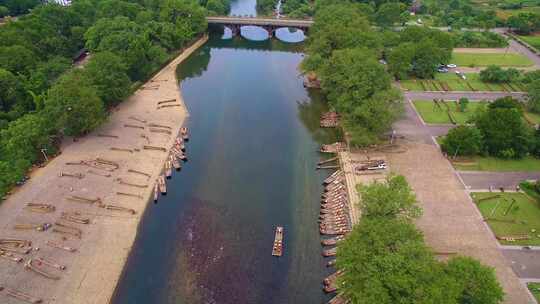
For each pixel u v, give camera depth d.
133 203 118.69
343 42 186.62
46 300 89.25
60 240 104.00
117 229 109.31
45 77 164.88
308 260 102.12
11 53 164.25
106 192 121.62
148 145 145.88
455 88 182.25
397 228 82.31
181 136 153.75
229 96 189.50
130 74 191.12
